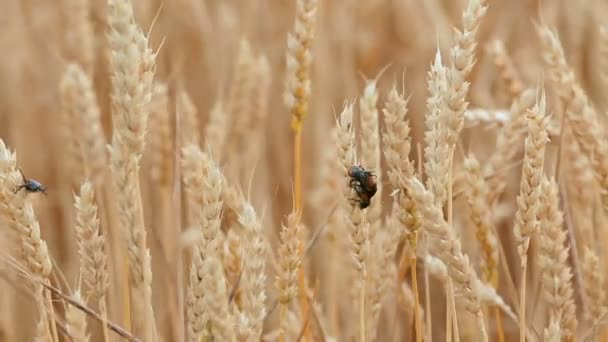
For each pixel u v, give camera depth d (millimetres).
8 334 1486
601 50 1453
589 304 1365
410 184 1267
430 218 1254
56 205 1695
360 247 1298
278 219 1655
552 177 1296
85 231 1290
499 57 1480
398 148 1284
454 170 1490
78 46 1586
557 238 1298
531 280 1545
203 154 1382
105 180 1465
